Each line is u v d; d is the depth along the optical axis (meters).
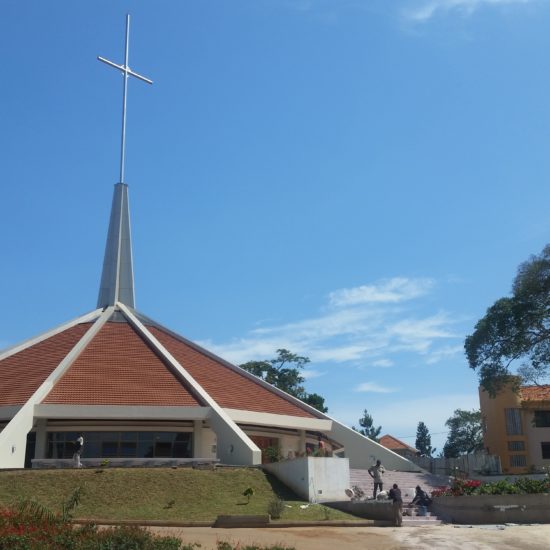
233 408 39.25
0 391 38.25
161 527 21.55
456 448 79.81
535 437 54.09
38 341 45.94
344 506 25.17
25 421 33.38
